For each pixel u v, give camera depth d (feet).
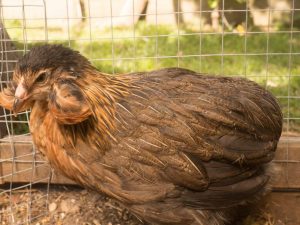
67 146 2.35
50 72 2.25
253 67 4.60
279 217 2.96
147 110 2.38
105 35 5.66
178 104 2.41
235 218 2.77
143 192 2.37
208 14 6.33
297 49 5.21
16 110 2.26
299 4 6.30
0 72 3.06
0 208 2.97
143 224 2.86
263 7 6.31
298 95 3.88
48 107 2.31
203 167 2.38
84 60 2.34
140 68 4.56
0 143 3.03
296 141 2.99
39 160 3.02
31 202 3.00
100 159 2.37
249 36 5.70
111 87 2.40
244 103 2.50
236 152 2.42
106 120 2.35
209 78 2.61
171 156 2.36
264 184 2.55
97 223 2.87
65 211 2.95
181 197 2.40
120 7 6.07
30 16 5.70
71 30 5.84
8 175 3.03
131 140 2.35
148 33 5.77
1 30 3.17
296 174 2.98
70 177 2.46
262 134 2.52
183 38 5.56
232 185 2.45
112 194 2.41
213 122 2.41
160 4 6.40
